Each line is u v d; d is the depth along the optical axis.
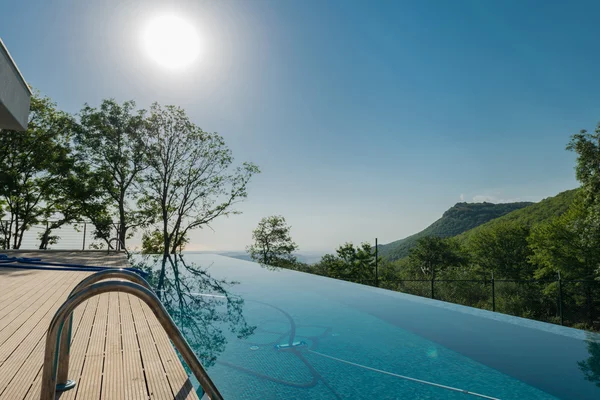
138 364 2.18
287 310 6.90
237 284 10.27
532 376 3.67
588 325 26.83
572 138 21.83
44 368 1.36
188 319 6.14
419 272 47.28
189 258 18.86
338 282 10.69
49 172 21.03
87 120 21.41
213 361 4.05
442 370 3.82
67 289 5.02
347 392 3.25
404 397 3.16
